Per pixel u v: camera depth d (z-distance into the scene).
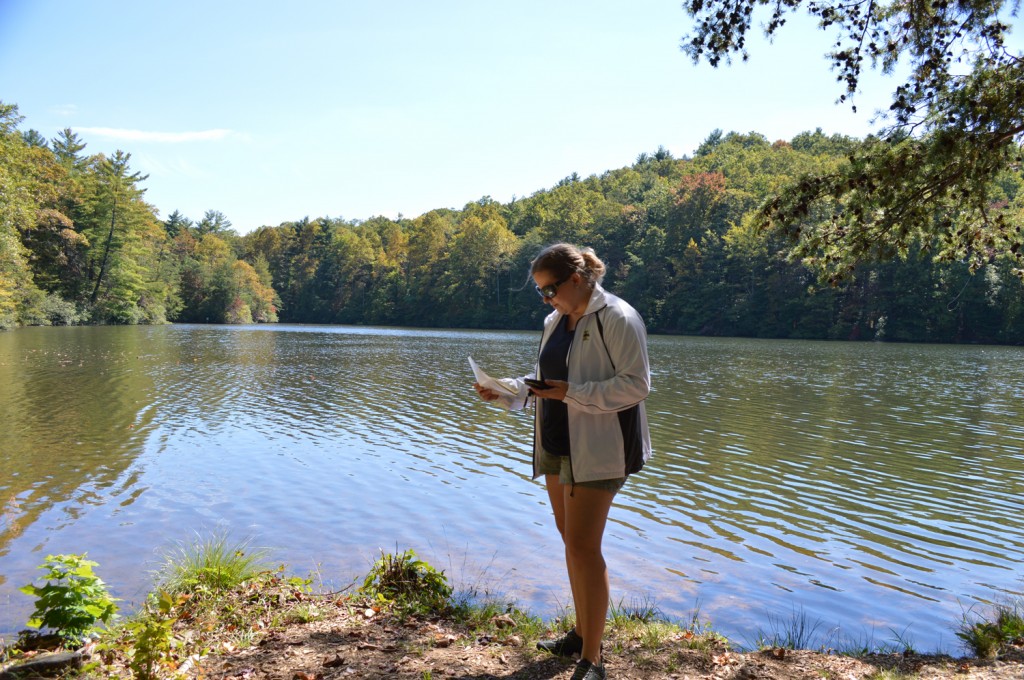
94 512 8.42
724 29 5.98
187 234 104.62
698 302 71.31
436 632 3.68
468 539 7.71
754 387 23.00
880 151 5.70
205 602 4.30
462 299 89.19
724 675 3.10
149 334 50.84
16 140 42.62
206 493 9.39
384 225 132.12
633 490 10.15
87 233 64.50
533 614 5.34
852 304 62.97
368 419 15.95
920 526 8.58
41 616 3.71
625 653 3.38
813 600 6.27
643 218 84.25
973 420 16.55
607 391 2.67
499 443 13.40
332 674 3.05
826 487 10.40
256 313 98.25
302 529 7.95
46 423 14.45
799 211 6.12
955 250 6.29
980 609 6.07
